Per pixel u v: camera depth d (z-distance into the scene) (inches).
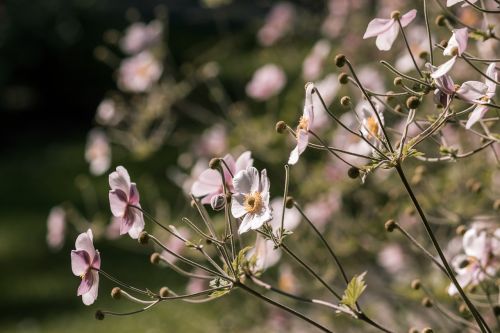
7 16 516.4
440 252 76.0
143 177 201.5
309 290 153.2
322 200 159.8
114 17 552.4
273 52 237.8
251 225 78.2
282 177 180.4
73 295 287.9
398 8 183.3
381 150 77.6
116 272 286.2
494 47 122.4
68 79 531.2
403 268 149.9
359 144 105.0
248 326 170.9
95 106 532.1
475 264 91.7
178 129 277.4
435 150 145.4
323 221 157.4
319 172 165.3
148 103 185.9
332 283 153.3
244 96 333.7
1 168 452.8
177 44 513.0
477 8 74.2
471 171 132.7
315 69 175.5
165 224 156.3
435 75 71.3
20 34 517.7
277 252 112.8
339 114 174.7
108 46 530.0
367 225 153.9
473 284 93.7
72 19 526.0
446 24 78.6
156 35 178.7
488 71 74.5
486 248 91.4
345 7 221.1
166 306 237.5
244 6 298.4
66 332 258.5
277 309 164.4
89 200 374.6
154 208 308.0
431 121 79.6
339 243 155.6
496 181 133.3
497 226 113.4
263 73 178.4
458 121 78.4
